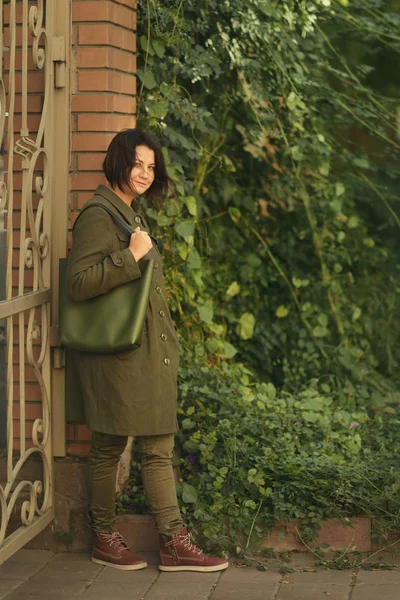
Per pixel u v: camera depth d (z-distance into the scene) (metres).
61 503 5.73
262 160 8.15
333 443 6.48
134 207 5.57
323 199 8.24
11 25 5.10
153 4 6.27
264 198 8.26
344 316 8.41
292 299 8.27
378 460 6.20
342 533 5.61
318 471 5.86
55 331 5.61
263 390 6.91
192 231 6.72
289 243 8.27
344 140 8.72
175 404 5.34
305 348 8.11
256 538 5.62
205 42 7.09
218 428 6.15
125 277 5.04
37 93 5.62
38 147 5.38
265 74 7.54
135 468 6.15
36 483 5.52
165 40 6.38
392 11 8.59
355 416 6.90
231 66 7.14
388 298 8.70
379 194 8.49
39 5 5.38
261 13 7.40
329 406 7.47
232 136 8.03
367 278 8.68
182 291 7.02
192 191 7.10
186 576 5.31
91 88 5.60
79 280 5.03
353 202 8.56
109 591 5.09
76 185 5.65
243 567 5.44
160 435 5.37
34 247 5.40
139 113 6.48
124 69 5.82
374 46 8.70
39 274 5.51
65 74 5.57
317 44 8.08
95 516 5.48
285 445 6.14
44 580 5.25
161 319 5.29
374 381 8.25
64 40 5.54
